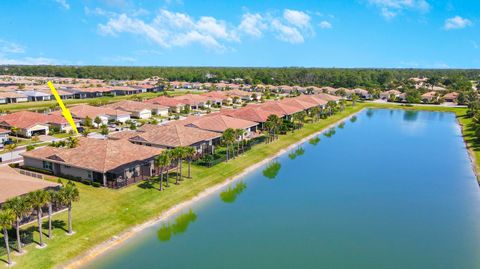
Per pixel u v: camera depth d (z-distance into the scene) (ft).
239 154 269.85
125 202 174.50
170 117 433.48
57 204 155.12
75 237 141.18
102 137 312.71
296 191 209.46
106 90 625.82
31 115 328.08
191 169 228.43
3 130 292.20
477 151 302.86
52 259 127.03
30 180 160.66
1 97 496.23
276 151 293.64
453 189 216.13
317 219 173.58
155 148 228.22
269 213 178.91
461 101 619.26
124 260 133.08
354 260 138.62
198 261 135.03
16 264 121.90
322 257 140.15
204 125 296.30
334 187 217.36
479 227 167.12
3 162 232.12
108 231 149.59
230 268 131.23
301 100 480.23
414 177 238.48
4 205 124.26
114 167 192.75
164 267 129.90
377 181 229.45
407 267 134.31
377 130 403.54
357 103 632.38
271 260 137.49
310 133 368.27
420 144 335.47
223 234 156.66
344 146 323.57
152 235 152.25
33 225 147.33
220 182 215.92
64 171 207.41
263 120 341.00
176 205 180.45
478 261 139.03
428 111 565.12
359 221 171.94
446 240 154.61
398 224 169.48
